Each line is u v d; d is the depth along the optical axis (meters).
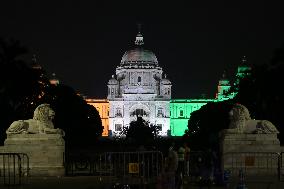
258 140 51.97
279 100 104.62
